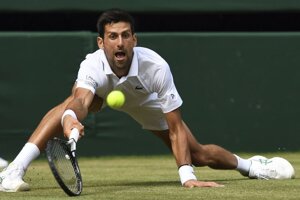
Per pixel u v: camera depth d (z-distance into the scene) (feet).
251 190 59.52
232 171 85.46
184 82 119.96
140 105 65.82
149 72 62.80
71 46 116.57
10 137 115.85
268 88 121.29
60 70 116.57
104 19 60.80
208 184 61.82
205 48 120.16
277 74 121.39
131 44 61.11
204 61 120.16
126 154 118.01
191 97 120.06
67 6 117.91
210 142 120.47
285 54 121.29
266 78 121.08
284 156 115.24
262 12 120.47
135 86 63.21
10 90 115.75
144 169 93.61
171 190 59.67
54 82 116.57
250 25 134.92
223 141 120.78
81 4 118.11
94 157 116.98
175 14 120.16
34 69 116.16
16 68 115.75
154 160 111.14
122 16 60.70
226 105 120.78
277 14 127.95
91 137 116.98
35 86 116.26
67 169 55.11
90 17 130.41
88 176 81.66
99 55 62.28
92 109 65.51
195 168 90.43
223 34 120.26
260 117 121.29
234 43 120.57
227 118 120.67
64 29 131.85
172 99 62.90
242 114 120.98
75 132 54.95
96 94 63.87
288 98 121.39
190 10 119.75
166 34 119.34
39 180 73.46
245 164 71.36
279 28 135.03
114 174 84.99
